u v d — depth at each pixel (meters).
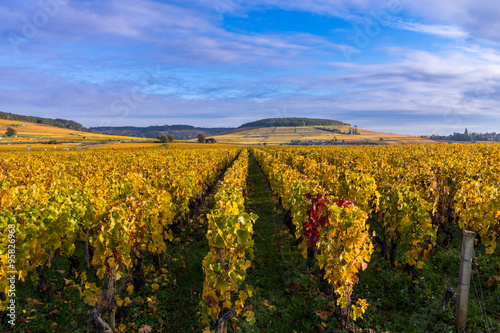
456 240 7.80
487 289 5.43
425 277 5.77
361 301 4.26
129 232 4.55
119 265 4.46
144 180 9.36
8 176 11.14
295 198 7.37
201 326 4.59
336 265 4.21
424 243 6.12
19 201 6.26
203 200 12.56
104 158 20.62
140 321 4.70
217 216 4.45
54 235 5.12
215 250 4.53
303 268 6.39
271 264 6.74
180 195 8.61
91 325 4.00
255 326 4.54
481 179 9.14
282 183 10.94
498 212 5.96
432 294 5.24
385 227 6.74
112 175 11.20
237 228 4.23
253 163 37.03
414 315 4.71
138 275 5.41
